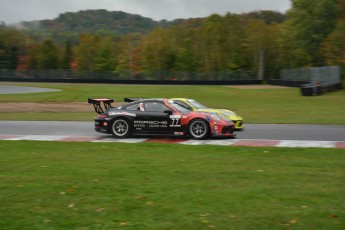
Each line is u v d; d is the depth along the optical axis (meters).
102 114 14.22
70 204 6.04
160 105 13.77
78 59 90.00
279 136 13.99
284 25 70.75
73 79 67.31
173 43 93.00
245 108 27.11
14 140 13.12
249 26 82.31
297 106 27.89
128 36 96.50
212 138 13.66
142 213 5.61
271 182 7.16
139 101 13.98
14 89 49.75
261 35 78.88
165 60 85.75
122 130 13.91
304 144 12.13
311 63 64.62
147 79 71.81
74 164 8.95
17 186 7.05
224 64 85.19
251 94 40.75
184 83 63.94
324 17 62.91
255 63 80.62
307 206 5.77
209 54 85.75
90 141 13.02
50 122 19.48
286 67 78.81
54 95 39.44
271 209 5.65
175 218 5.39
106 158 9.66
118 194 6.48
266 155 9.92
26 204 6.07
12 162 9.30
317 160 9.23
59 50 98.25
